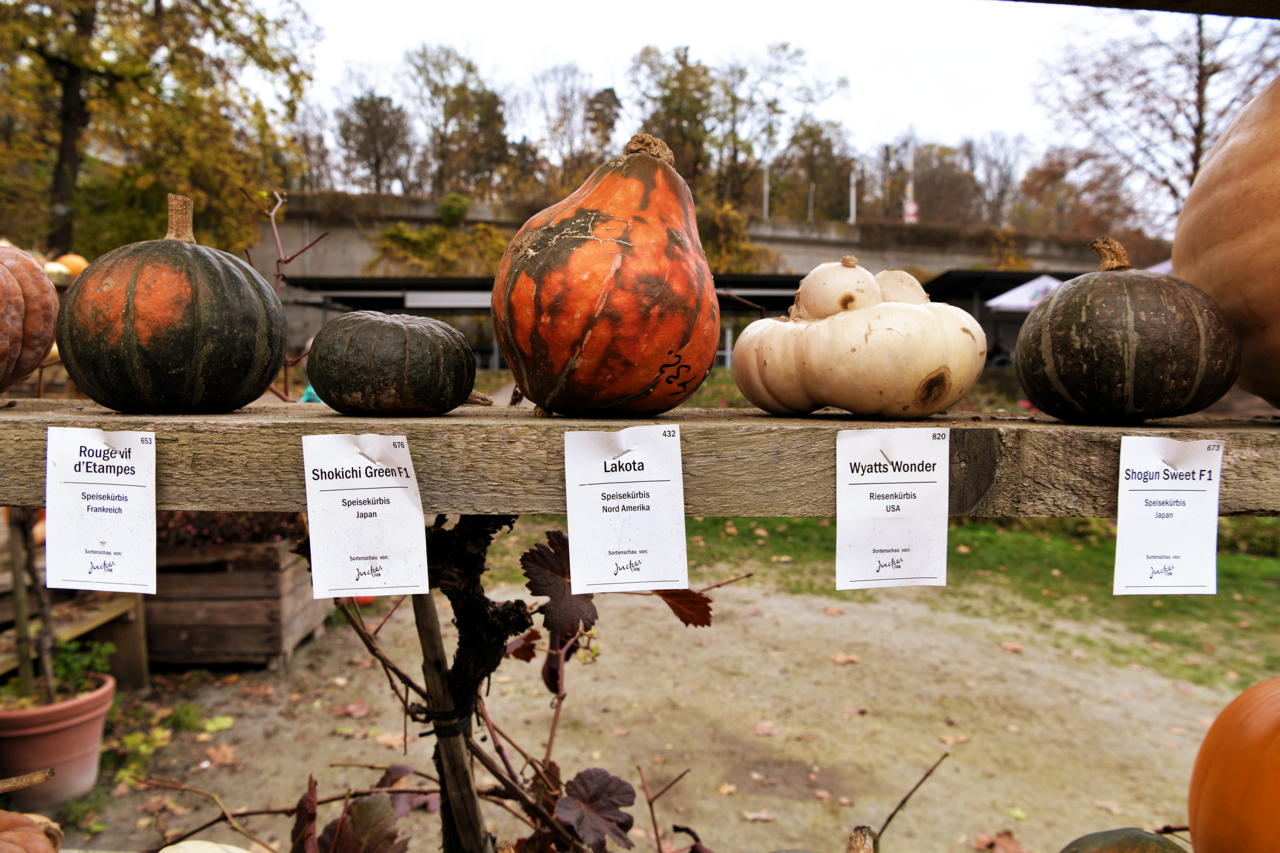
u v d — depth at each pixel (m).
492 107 25.30
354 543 0.92
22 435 0.96
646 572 0.91
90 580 0.94
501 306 1.14
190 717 3.48
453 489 0.93
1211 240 1.36
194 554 4.01
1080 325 1.23
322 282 8.51
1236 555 6.88
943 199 33.28
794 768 3.13
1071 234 20.45
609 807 1.34
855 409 1.26
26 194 12.20
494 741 1.50
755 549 6.63
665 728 3.45
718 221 17.88
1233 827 1.22
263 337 1.25
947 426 0.95
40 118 11.52
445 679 1.29
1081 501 0.95
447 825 1.36
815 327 1.28
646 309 1.07
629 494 0.91
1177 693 3.93
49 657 3.02
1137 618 5.11
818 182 29.55
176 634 4.02
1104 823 2.79
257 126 12.28
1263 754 1.21
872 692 3.88
